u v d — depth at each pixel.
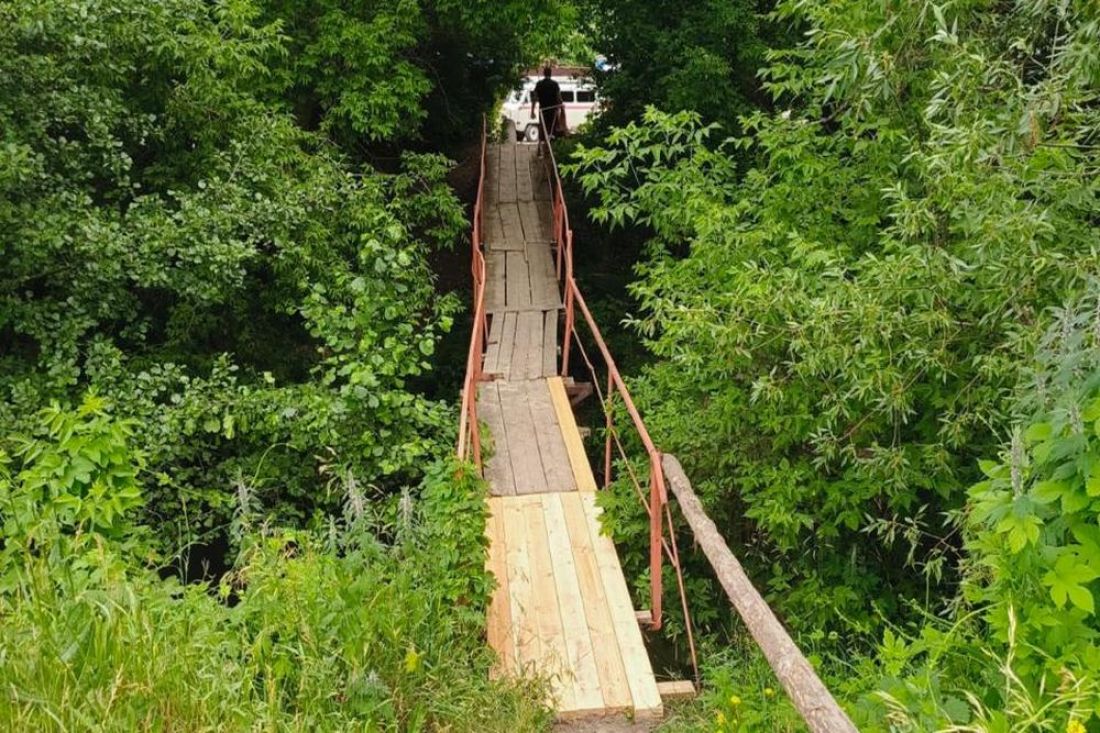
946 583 5.70
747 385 6.06
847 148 6.80
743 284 5.67
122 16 7.33
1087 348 3.00
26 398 6.15
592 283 13.21
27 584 3.40
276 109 9.16
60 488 4.12
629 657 4.63
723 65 11.32
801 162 6.64
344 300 8.12
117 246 6.46
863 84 5.22
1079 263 4.14
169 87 8.11
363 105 10.33
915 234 5.10
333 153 10.05
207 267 7.16
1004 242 4.27
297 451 7.16
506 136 20.95
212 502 6.46
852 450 5.38
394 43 10.59
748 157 10.29
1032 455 2.86
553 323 10.89
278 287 8.66
